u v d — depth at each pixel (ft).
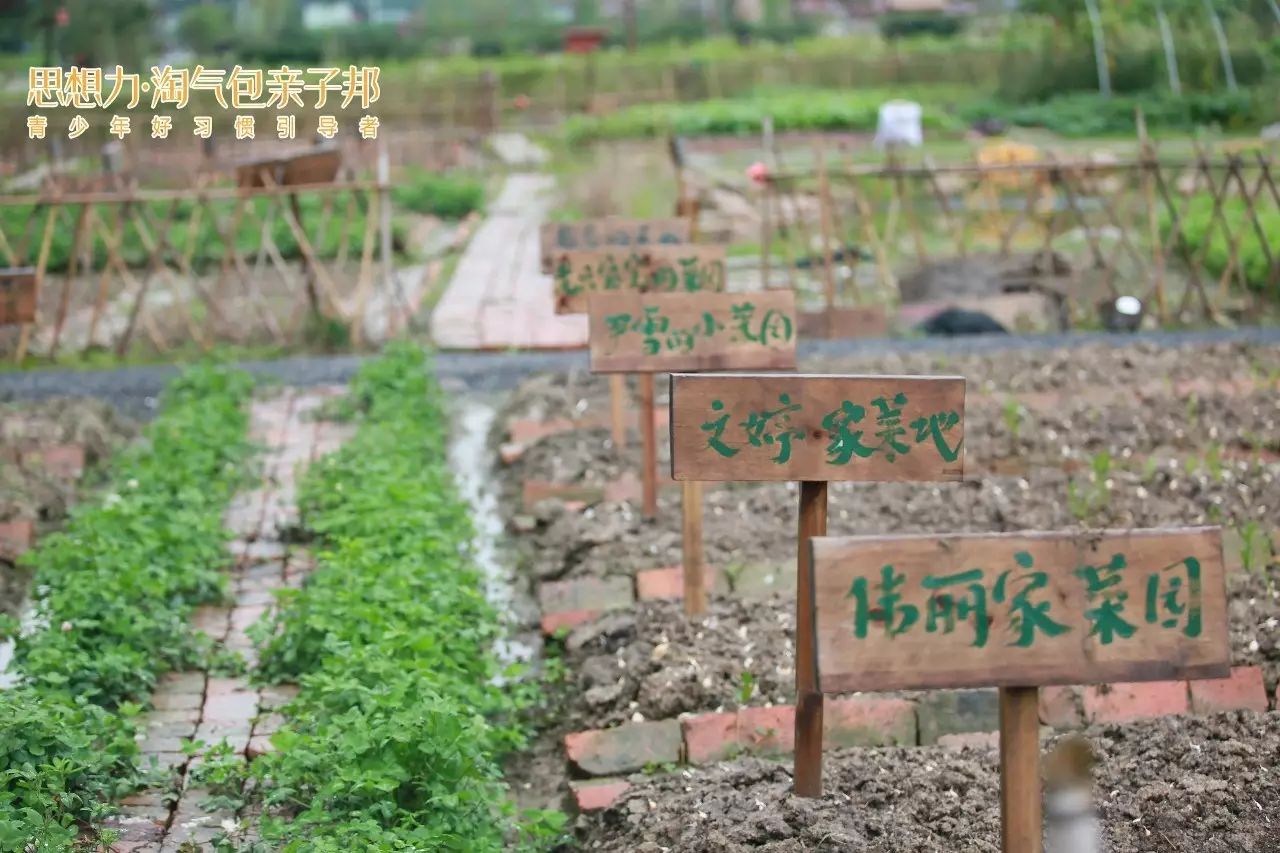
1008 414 32.91
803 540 17.83
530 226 75.20
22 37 82.74
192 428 33.78
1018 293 50.88
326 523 28.02
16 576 27.55
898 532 27.89
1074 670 13.89
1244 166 49.78
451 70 132.57
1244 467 30.53
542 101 130.72
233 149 78.33
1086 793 18.30
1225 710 21.38
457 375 42.24
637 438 33.99
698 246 29.84
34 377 42.39
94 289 57.82
